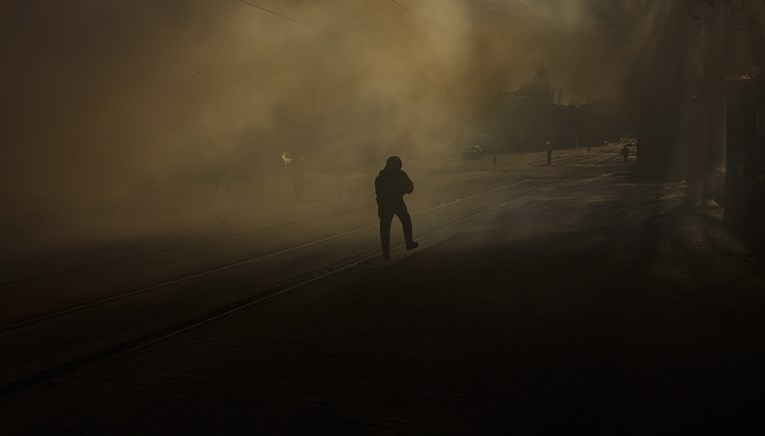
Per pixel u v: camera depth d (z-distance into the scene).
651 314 5.88
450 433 3.58
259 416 3.88
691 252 9.05
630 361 4.66
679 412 3.79
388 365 4.70
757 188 9.96
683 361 4.64
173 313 6.59
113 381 4.53
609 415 3.78
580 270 7.97
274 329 5.73
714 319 5.67
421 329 5.60
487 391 4.17
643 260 8.52
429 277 7.84
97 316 6.54
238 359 4.93
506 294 6.80
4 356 5.23
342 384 4.36
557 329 5.49
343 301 6.72
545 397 4.05
